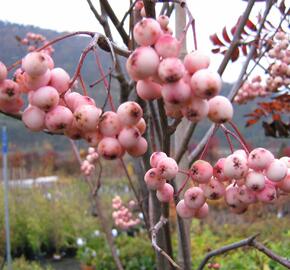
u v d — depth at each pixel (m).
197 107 0.12
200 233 1.12
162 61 0.11
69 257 1.16
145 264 0.95
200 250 0.94
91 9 0.20
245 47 0.35
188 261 0.21
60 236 1.17
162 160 0.15
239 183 0.15
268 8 0.27
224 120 0.12
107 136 0.13
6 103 0.13
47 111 0.13
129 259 0.97
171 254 0.22
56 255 1.14
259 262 0.67
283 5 0.32
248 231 1.08
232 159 0.14
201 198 0.15
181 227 0.21
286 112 0.40
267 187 0.15
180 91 0.11
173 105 0.12
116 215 0.64
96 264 0.98
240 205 0.15
